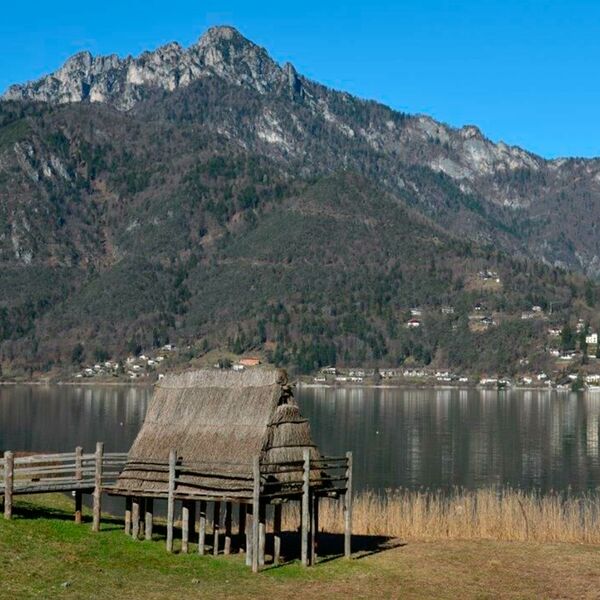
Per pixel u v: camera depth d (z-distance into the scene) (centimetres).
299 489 3244
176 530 3750
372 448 11550
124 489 3344
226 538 3344
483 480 8925
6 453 3300
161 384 3566
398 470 9581
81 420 15562
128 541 3288
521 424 15038
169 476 3231
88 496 5969
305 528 3222
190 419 3384
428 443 12169
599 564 3428
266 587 2922
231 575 3025
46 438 12650
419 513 4241
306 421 3288
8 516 3303
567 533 4038
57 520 3453
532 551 3634
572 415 16900
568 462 10262
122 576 2870
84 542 3181
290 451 3225
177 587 2827
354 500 4912
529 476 9212
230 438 3234
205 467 3212
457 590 3030
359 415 16762
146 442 3431
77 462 3459
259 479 3066
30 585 2664
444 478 9031
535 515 4262
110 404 19525
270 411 3209
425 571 3253
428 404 19825
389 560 3403
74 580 2766
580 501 6588
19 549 2967
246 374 3356
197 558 3189
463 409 18362
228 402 3328
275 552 3284
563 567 3369
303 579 3055
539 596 2989
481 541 3859
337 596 2872
